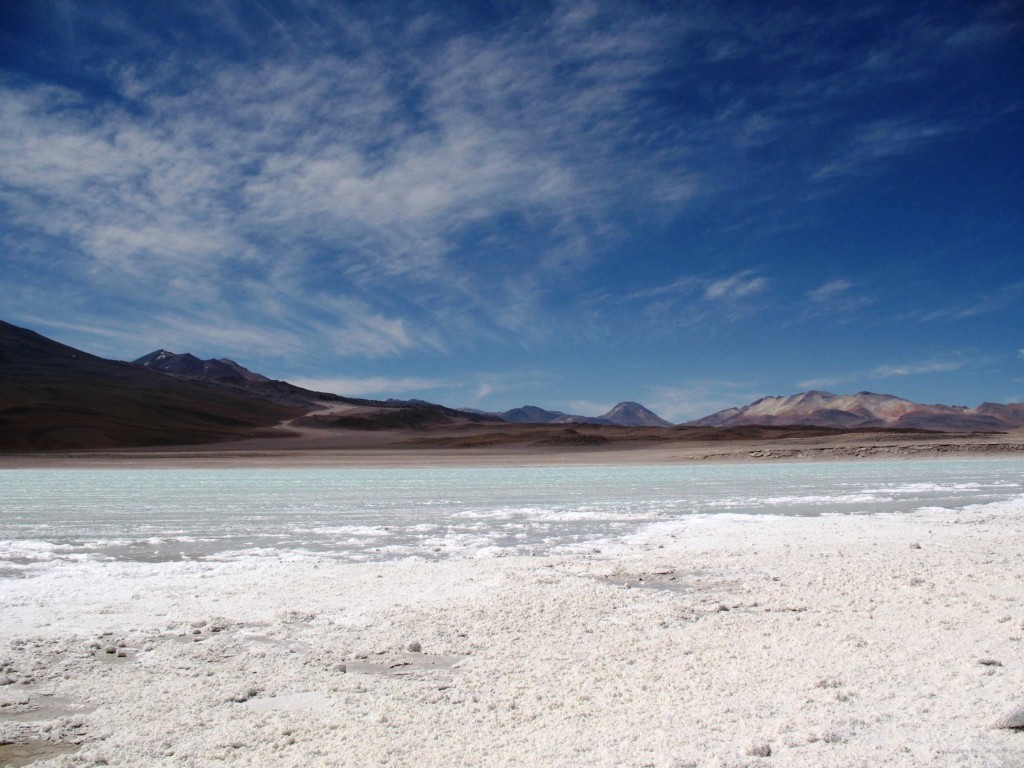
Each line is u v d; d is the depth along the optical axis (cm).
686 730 515
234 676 657
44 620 851
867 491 2825
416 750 494
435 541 1537
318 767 471
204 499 2577
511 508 2230
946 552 1288
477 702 587
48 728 545
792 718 530
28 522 1841
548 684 626
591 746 492
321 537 1595
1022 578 1039
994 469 4578
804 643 729
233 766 477
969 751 467
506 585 1035
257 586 1037
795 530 1647
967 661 655
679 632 786
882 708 547
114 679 650
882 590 972
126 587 1032
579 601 930
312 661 700
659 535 1605
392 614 873
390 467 6119
